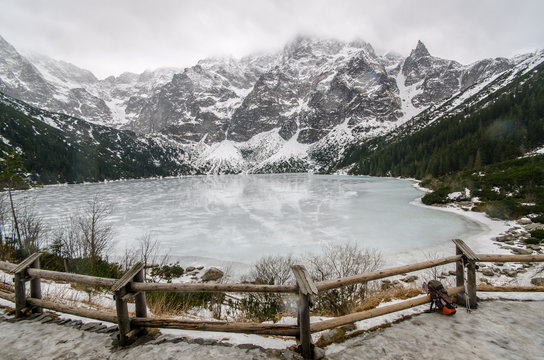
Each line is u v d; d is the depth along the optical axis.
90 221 32.47
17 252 18.42
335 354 4.25
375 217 31.20
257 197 54.50
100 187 95.38
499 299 6.09
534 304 5.84
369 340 4.57
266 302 8.10
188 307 8.77
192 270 17.09
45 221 33.94
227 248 21.61
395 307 5.33
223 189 76.44
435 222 27.72
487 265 15.09
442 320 5.21
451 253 18.11
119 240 24.91
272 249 20.83
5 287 7.00
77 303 7.46
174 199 55.47
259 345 4.52
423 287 6.53
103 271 13.94
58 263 16.38
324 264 15.81
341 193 57.16
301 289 4.12
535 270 13.86
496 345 4.41
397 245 20.39
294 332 4.50
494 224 25.48
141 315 5.06
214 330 4.68
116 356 4.31
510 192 34.31
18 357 4.34
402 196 50.22
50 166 117.19
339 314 7.16
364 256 15.41
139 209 43.06
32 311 5.83
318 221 30.08
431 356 4.15
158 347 4.51
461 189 41.00
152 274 15.62
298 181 101.81
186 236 25.83
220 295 9.52
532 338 4.60
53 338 4.86
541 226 22.39
